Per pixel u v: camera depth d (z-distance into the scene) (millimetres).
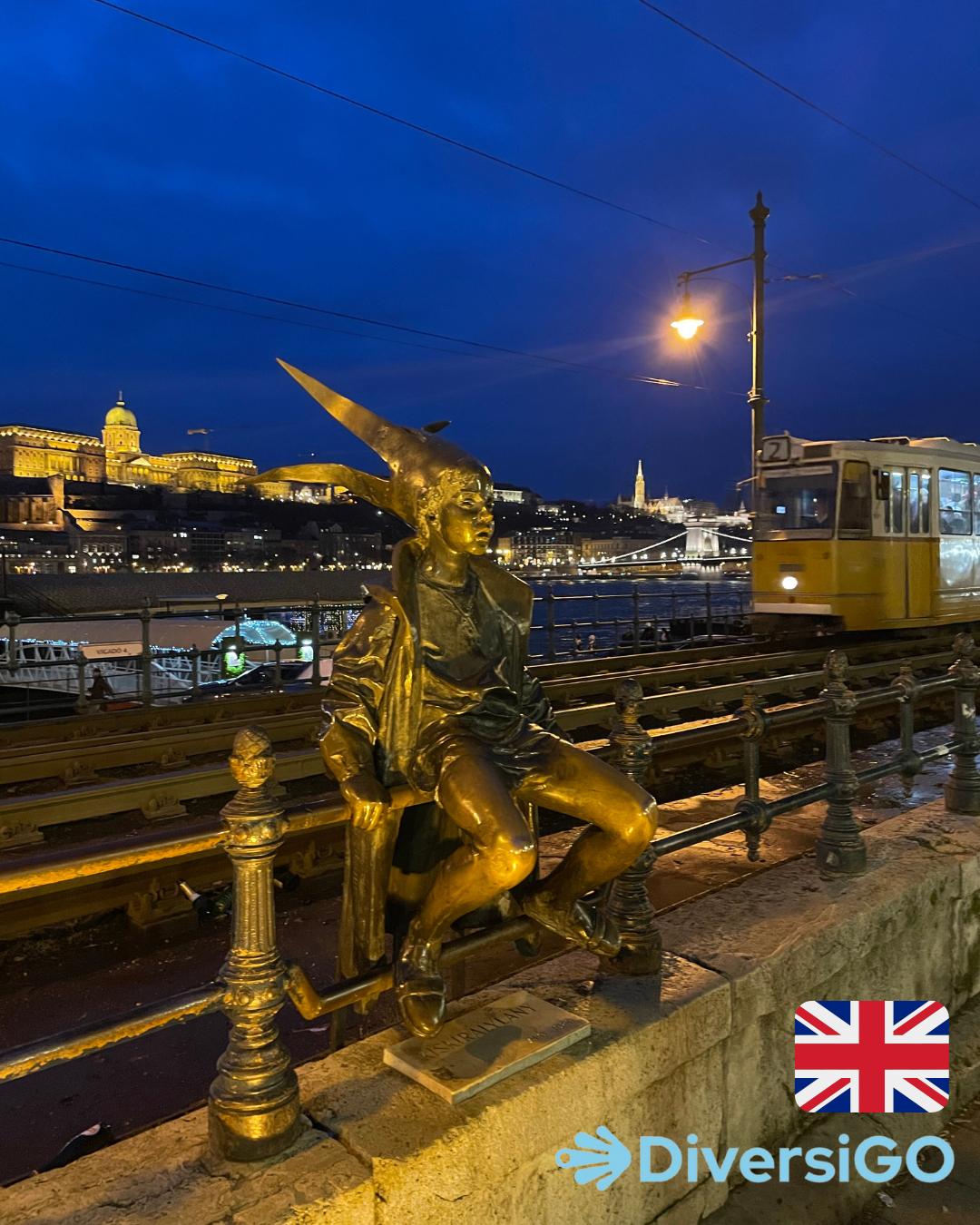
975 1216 3090
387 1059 2465
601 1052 2498
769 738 9688
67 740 8711
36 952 4676
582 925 2740
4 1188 2012
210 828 2115
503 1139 2230
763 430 17781
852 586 15500
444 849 2760
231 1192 1974
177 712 10242
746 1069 3012
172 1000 2051
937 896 3982
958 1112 3676
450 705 2574
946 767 6617
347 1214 1969
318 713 9656
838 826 4004
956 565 17406
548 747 2617
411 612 2576
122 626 18469
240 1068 2113
